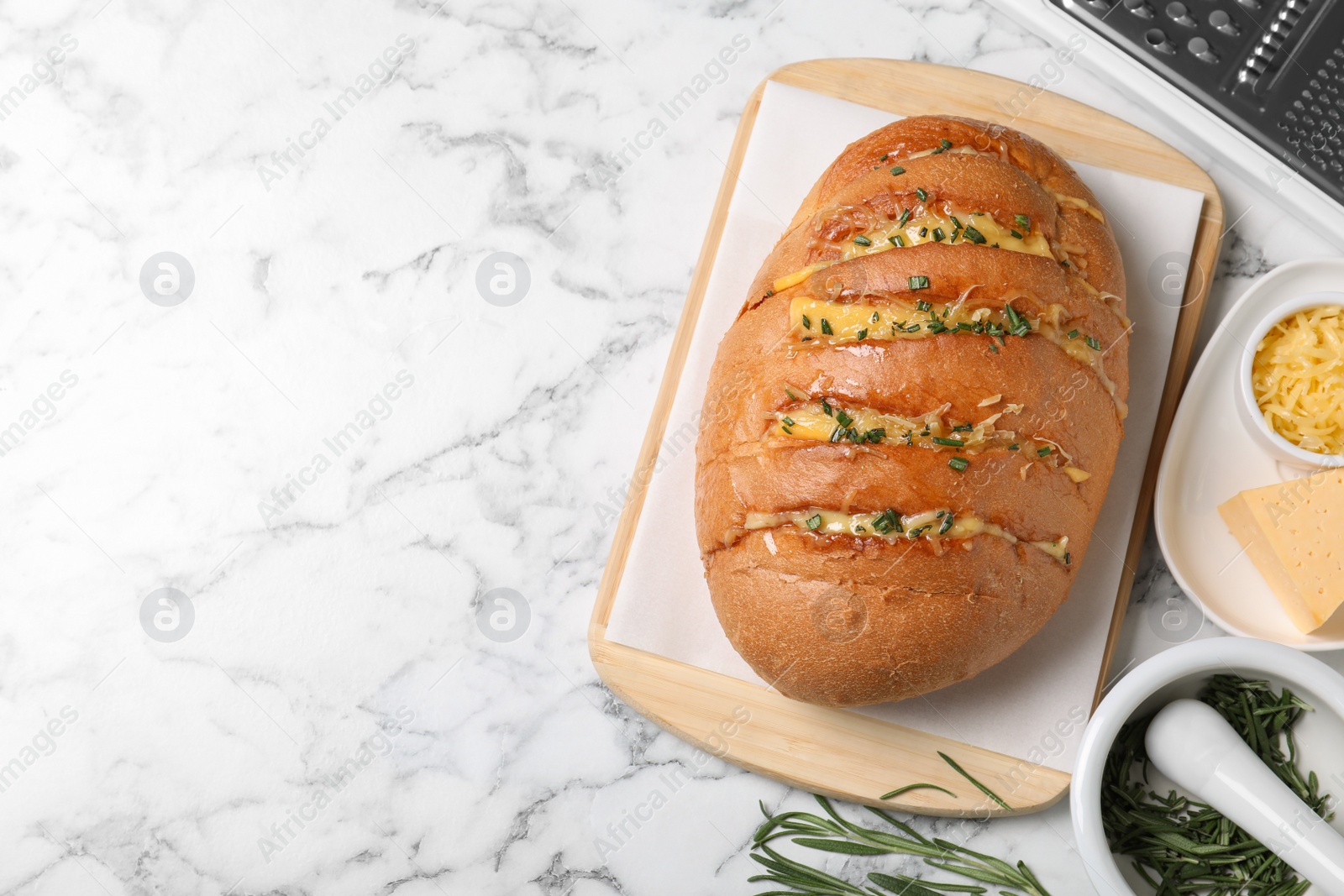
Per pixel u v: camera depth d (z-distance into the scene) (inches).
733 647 28.5
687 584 30.0
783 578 27.0
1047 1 31.8
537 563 31.5
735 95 32.5
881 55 32.5
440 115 32.7
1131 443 30.2
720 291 30.6
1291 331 29.7
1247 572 30.0
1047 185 28.5
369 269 32.4
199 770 31.2
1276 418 29.7
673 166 32.4
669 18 32.7
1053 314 27.1
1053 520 27.3
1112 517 30.0
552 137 32.6
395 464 31.9
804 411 26.9
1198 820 29.1
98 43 32.8
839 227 27.7
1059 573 27.7
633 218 32.3
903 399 26.5
